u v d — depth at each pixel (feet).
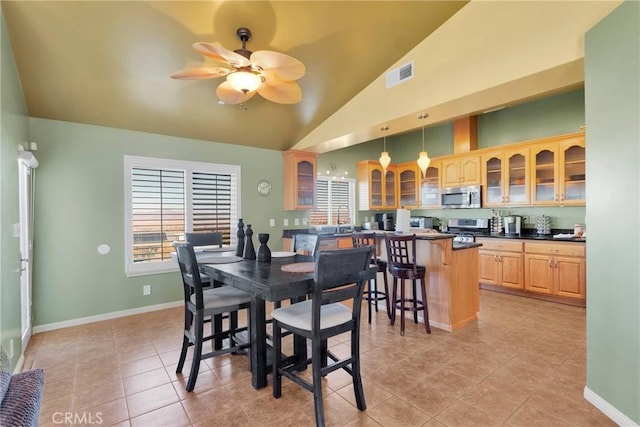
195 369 7.16
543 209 16.22
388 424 5.96
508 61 8.16
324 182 20.52
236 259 8.54
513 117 17.17
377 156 23.08
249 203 15.70
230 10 7.63
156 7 7.34
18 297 8.13
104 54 8.58
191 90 10.78
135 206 12.59
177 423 6.04
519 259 14.93
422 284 10.59
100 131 11.89
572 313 12.48
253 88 7.22
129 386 7.34
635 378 5.55
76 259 11.42
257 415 6.26
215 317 9.04
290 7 7.79
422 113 10.42
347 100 12.77
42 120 10.80
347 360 6.35
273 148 16.37
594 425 5.87
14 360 7.66
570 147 14.33
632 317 5.59
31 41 7.79
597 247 6.38
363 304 13.88
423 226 20.81
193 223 13.97
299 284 6.06
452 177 18.98
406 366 8.20
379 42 9.77
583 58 6.98
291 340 9.86
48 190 10.90
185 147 13.82
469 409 6.40
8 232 7.10
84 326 11.24
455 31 9.27
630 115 5.53
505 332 10.52
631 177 5.55
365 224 21.03
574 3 7.11
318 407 5.73
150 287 12.96
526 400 6.68
